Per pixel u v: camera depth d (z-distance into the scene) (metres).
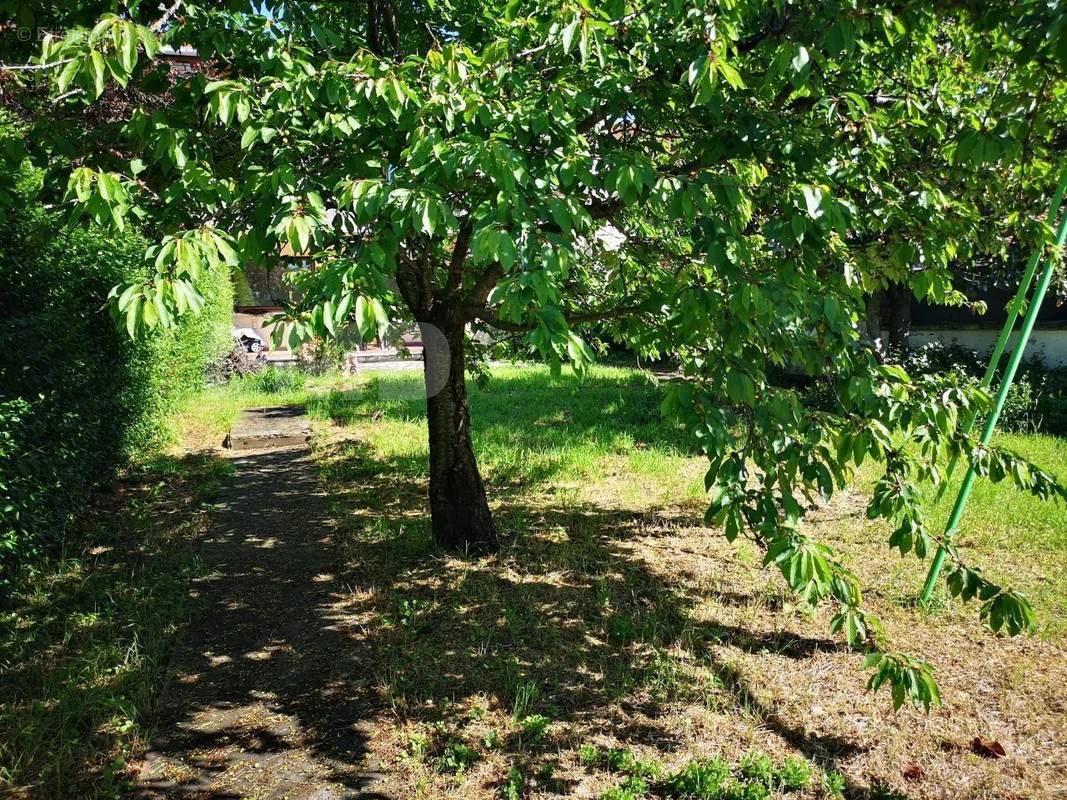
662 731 3.14
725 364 2.31
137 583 4.66
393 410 10.48
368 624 4.09
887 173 3.74
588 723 3.19
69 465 5.10
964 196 3.81
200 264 2.06
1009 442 7.67
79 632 4.00
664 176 2.40
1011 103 2.84
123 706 3.28
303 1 3.67
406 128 2.62
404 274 4.44
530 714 3.24
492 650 3.79
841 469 2.57
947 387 2.76
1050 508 5.65
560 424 9.42
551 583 4.60
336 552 5.21
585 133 3.02
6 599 4.23
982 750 3.04
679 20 2.72
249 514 6.18
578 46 2.56
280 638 3.97
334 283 2.08
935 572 4.20
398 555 5.09
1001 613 2.39
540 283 1.98
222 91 2.39
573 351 1.95
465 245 4.33
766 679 3.54
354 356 14.05
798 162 2.76
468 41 3.76
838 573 2.49
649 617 4.13
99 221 2.39
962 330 12.38
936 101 3.71
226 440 8.95
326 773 2.89
